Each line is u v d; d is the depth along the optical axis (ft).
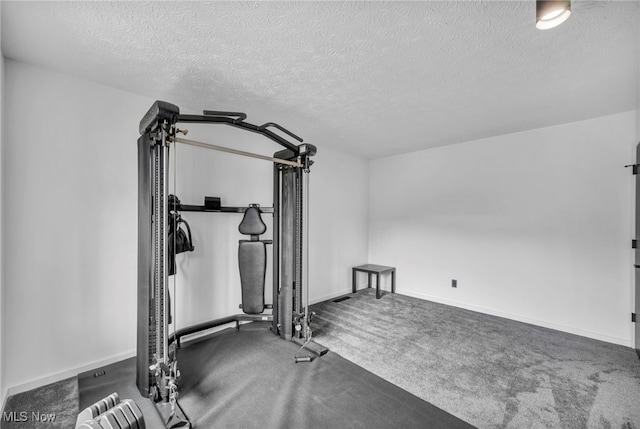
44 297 6.59
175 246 7.47
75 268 6.99
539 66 6.32
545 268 10.34
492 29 5.09
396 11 4.67
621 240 8.91
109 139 7.47
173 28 5.16
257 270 9.55
